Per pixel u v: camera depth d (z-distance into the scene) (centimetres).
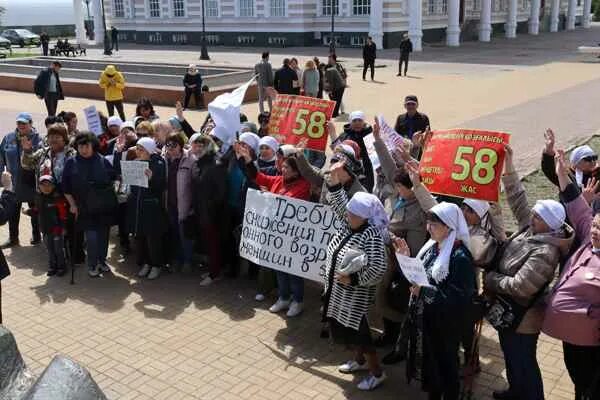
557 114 1836
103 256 808
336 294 542
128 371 587
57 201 784
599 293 448
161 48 4844
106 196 781
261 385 562
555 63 3309
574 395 532
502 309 484
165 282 785
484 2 4856
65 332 661
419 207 589
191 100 2127
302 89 1928
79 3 5431
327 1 4412
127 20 5406
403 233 591
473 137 551
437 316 482
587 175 691
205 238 771
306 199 689
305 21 4472
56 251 799
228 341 640
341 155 661
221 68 2652
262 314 698
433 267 484
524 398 497
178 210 783
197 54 4209
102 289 766
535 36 5497
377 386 555
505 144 536
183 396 547
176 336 650
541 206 464
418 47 4053
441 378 495
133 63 2995
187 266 813
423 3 4559
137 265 840
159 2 5169
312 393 549
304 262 656
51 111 1977
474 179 540
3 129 1802
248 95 2219
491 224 551
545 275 457
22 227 1009
